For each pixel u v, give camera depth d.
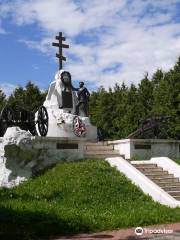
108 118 47.66
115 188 16.58
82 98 26.42
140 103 43.91
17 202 14.53
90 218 12.84
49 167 18.67
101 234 11.71
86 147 21.69
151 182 16.97
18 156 18.08
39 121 21.41
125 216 13.46
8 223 11.66
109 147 22.27
